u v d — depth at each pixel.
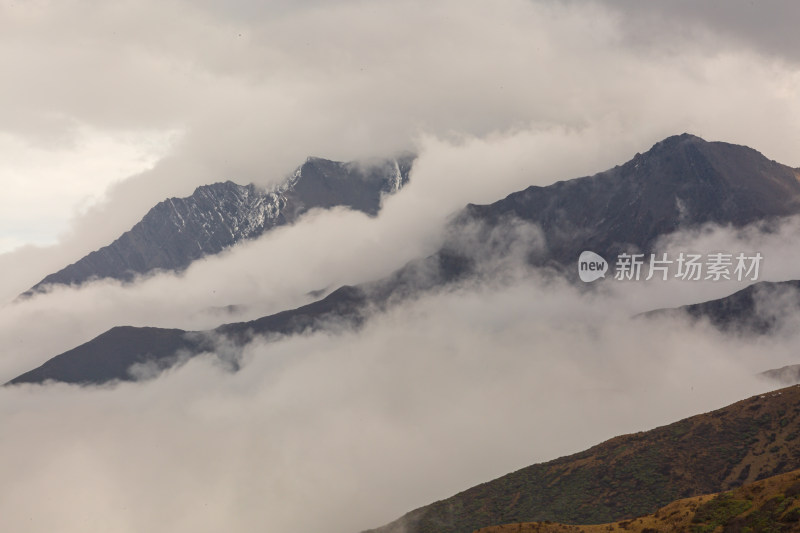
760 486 146.62
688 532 143.62
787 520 132.62
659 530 149.00
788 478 145.25
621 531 155.00
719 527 141.25
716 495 155.25
